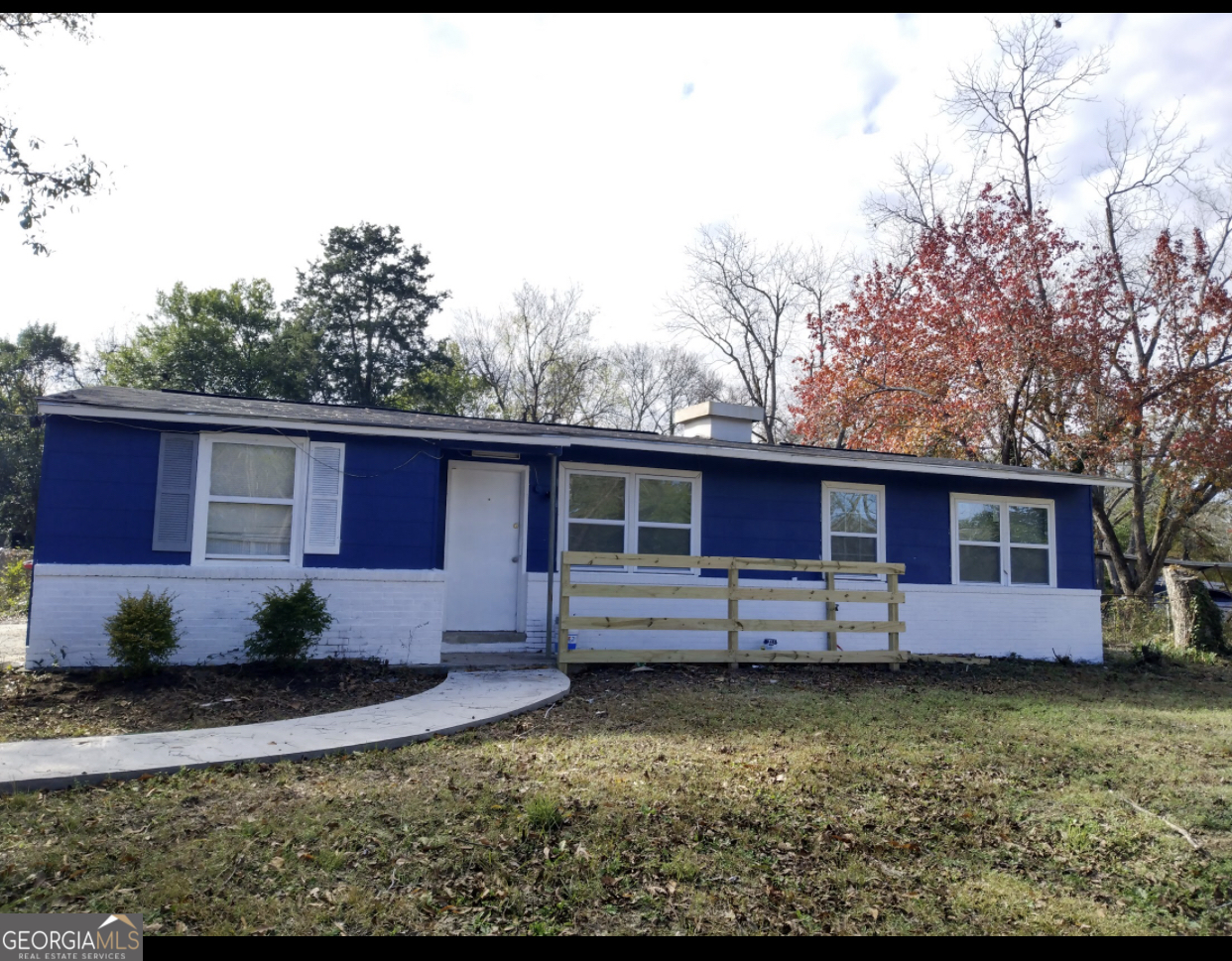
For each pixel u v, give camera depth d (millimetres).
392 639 10055
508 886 4512
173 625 8812
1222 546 36594
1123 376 24641
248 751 6395
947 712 9016
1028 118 26828
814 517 13086
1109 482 14352
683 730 7742
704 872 4789
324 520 9953
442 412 39125
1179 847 5406
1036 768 6945
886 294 30750
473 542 11578
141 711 7645
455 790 5758
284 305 39750
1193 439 23719
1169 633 19109
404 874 4566
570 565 11055
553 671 10188
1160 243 25250
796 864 4969
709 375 45844
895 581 12102
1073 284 25734
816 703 9172
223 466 9680
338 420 9750
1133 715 9375
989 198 27125
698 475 12492
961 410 24781
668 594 10930
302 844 4840
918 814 5785
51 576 8945
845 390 28125
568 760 6594
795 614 12914
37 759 6035
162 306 39156
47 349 46438
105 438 9266
